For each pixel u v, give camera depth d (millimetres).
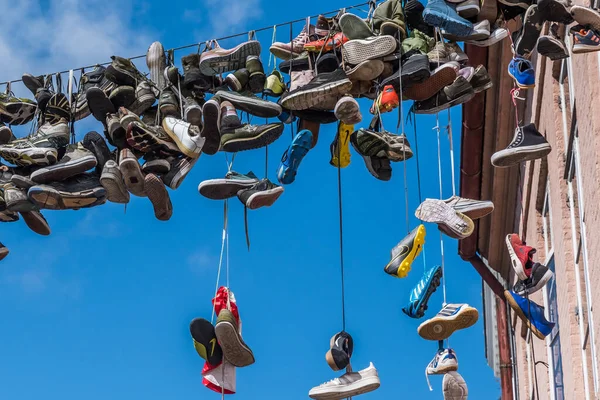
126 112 11086
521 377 17969
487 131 16000
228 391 11156
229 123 11023
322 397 10641
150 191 11234
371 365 10758
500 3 10477
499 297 18625
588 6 10562
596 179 10547
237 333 10930
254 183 11211
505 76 14938
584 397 12516
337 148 11203
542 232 15281
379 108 10625
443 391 10844
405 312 10906
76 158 11383
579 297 12594
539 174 14648
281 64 11094
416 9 10781
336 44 10891
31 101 11828
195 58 11367
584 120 11094
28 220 12109
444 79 10625
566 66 12656
